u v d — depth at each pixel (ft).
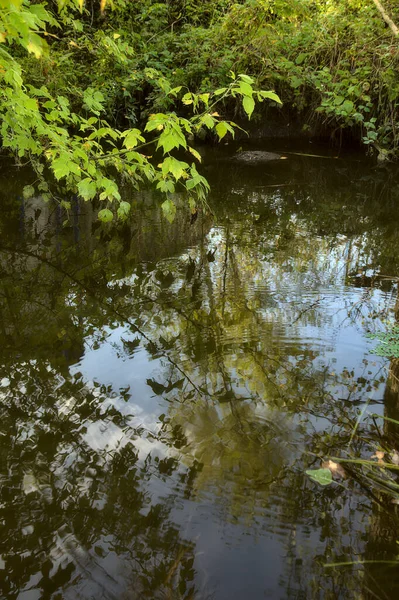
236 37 28.86
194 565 5.16
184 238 15.58
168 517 5.71
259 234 15.99
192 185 10.13
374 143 26.03
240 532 5.54
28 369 8.70
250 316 10.58
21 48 21.63
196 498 5.98
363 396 8.00
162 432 7.11
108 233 15.99
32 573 5.09
